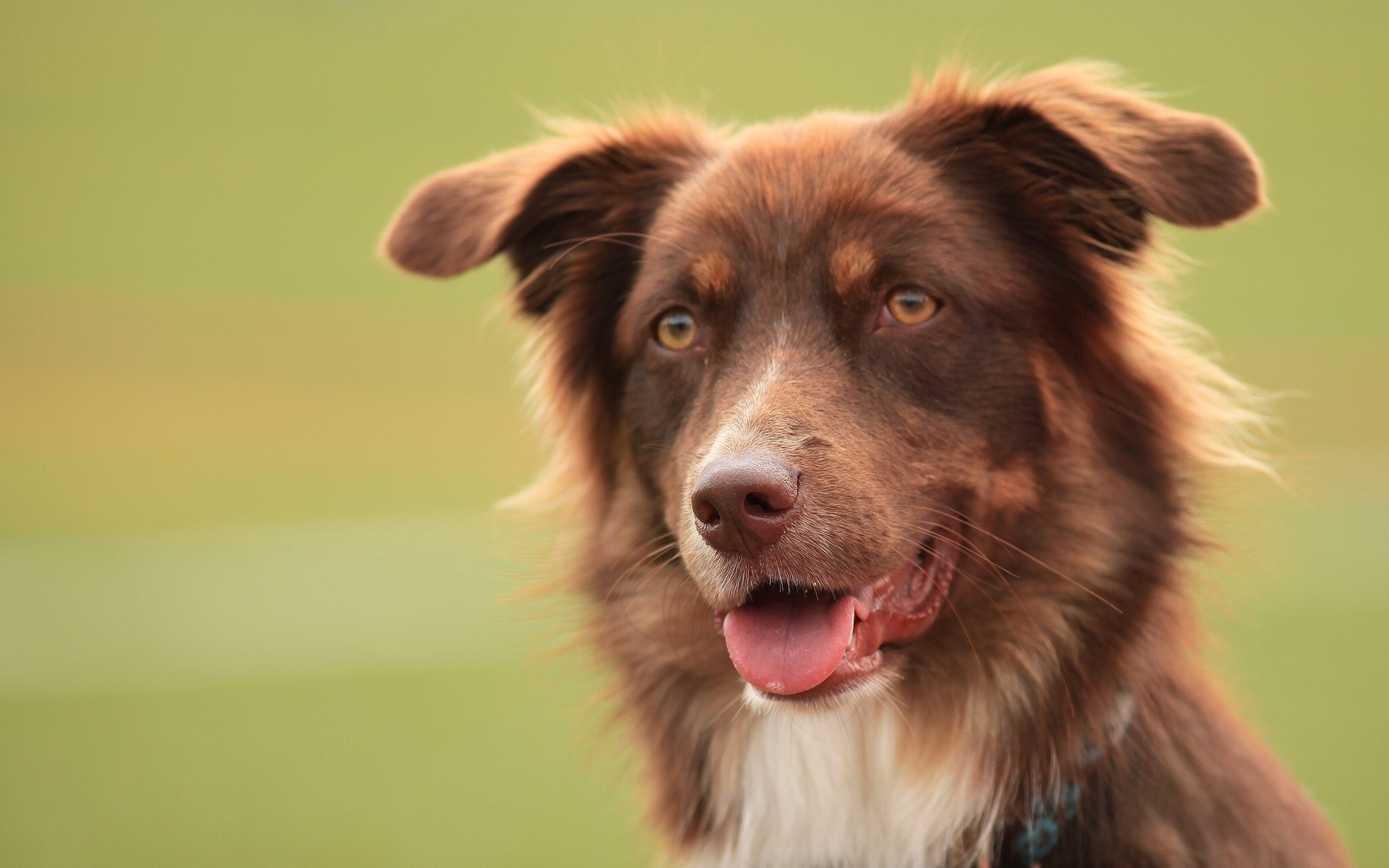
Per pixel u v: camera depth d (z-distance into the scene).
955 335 6.95
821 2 97.12
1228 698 7.74
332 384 38.28
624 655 7.86
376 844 12.65
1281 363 35.53
